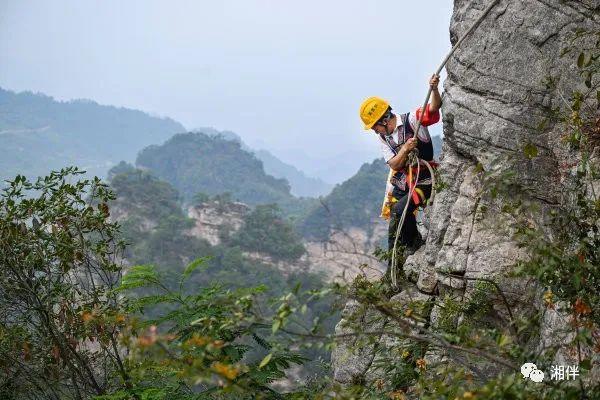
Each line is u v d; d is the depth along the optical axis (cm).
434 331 754
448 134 855
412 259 893
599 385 488
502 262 770
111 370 888
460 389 520
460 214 809
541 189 777
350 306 749
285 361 662
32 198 900
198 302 678
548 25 816
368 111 905
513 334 612
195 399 661
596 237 609
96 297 859
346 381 827
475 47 841
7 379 878
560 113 785
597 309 561
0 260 877
